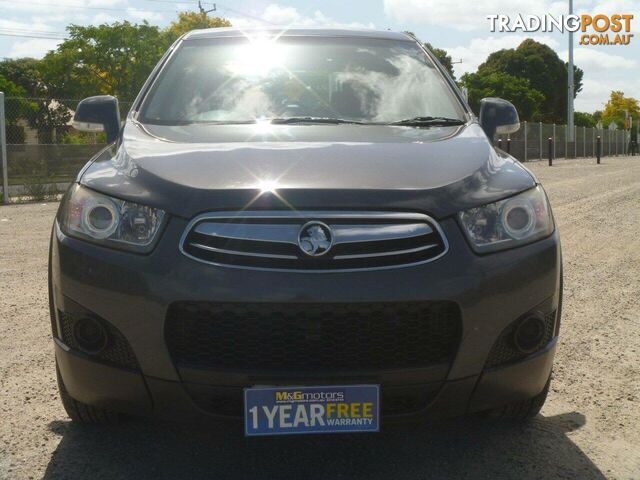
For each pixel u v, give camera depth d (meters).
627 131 50.59
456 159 2.90
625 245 7.88
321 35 4.25
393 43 4.27
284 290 2.43
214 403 2.57
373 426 2.51
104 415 3.08
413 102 3.76
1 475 2.75
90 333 2.62
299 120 3.54
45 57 48.69
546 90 80.19
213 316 2.49
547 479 2.76
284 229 2.50
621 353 4.25
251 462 2.88
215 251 2.50
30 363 3.97
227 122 3.51
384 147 3.02
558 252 2.77
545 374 2.79
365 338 2.49
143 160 2.86
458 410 2.65
